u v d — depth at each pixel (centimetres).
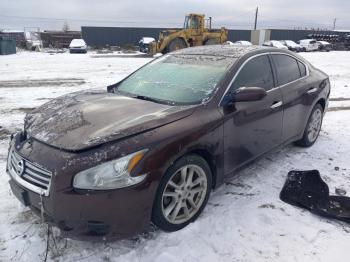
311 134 505
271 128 395
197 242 287
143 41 3186
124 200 249
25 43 3888
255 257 273
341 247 286
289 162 450
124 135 261
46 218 255
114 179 245
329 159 466
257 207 339
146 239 289
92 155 246
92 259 267
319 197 353
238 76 356
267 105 377
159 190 271
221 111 321
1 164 431
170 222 289
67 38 4450
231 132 332
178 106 317
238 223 314
